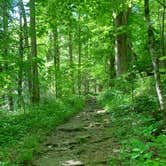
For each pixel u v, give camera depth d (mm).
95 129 13727
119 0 15469
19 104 20484
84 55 41375
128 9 23266
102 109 20500
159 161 5480
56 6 17688
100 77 38781
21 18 20875
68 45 33906
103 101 22938
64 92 28875
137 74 19859
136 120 12703
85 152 10406
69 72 31219
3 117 15391
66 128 14102
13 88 18578
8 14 19156
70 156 10172
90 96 33469
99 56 33344
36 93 19641
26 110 17688
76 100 23828
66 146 11375
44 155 10391
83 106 23656
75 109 20719
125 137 10844
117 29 22938
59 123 15625
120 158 8695
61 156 10227
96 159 9469
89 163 9172
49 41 30984
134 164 7785
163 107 10695
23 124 14117
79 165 9172
